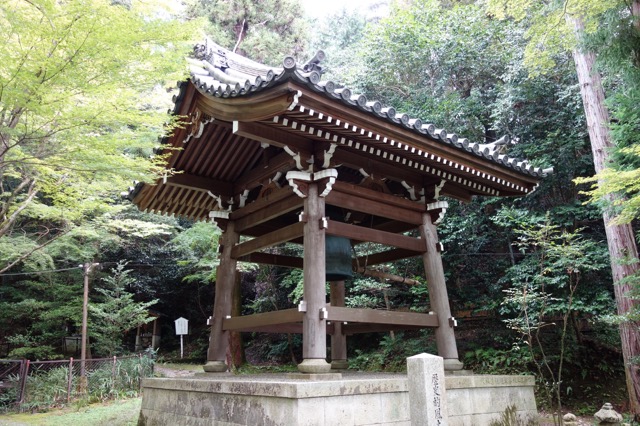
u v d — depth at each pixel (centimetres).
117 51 584
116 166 646
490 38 1347
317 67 503
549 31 995
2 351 1589
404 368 1199
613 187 672
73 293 1548
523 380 655
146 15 682
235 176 745
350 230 606
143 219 1705
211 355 678
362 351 1404
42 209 988
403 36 1384
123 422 873
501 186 727
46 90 566
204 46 704
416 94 1411
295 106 468
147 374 1304
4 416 989
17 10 589
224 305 696
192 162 707
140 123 669
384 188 676
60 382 1151
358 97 495
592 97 1009
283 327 709
